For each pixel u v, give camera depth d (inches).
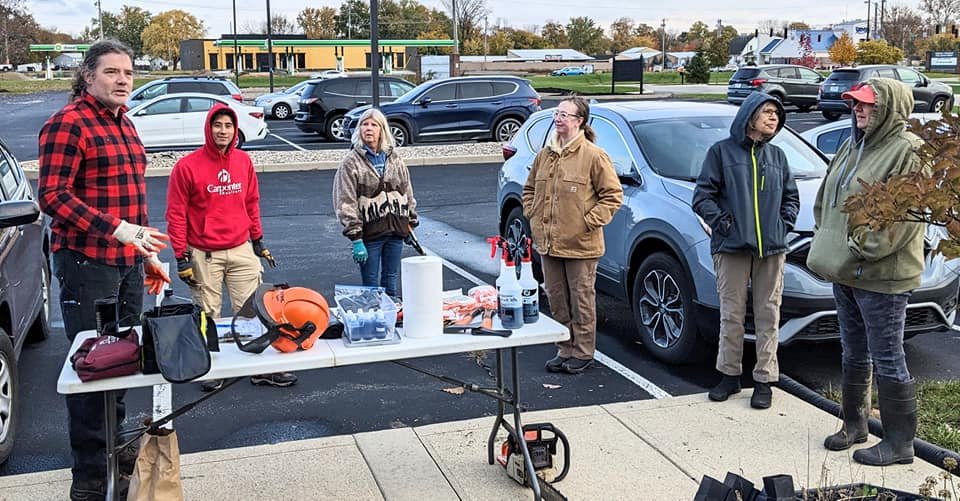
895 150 155.5
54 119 141.6
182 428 193.3
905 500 129.1
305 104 884.6
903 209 108.4
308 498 153.6
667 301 233.3
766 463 166.9
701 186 197.6
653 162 250.8
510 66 2886.3
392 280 238.1
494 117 777.6
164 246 140.6
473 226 446.6
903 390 162.6
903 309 161.2
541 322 153.7
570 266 221.9
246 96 1660.9
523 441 151.7
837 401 199.0
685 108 277.6
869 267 158.4
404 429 184.4
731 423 187.2
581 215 215.5
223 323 153.6
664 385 219.9
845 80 1092.5
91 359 121.3
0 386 172.6
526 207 229.0
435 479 160.9
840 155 168.6
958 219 105.9
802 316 207.0
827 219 167.2
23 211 160.4
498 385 155.9
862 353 171.3
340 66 2440.9
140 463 128.5
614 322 276.1
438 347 138.2
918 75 1115.3
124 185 148.3
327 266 350.6
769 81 1273.4
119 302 151.1
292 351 133.6
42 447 185.3
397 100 772.6
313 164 648.4
